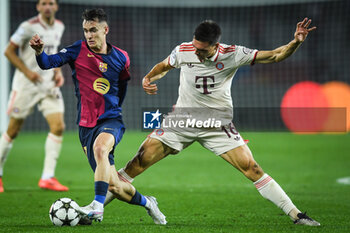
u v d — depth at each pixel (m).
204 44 17.89
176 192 30.05
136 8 96.69
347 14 92.88
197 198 27.66
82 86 19.11
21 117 30.05
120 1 89.25
